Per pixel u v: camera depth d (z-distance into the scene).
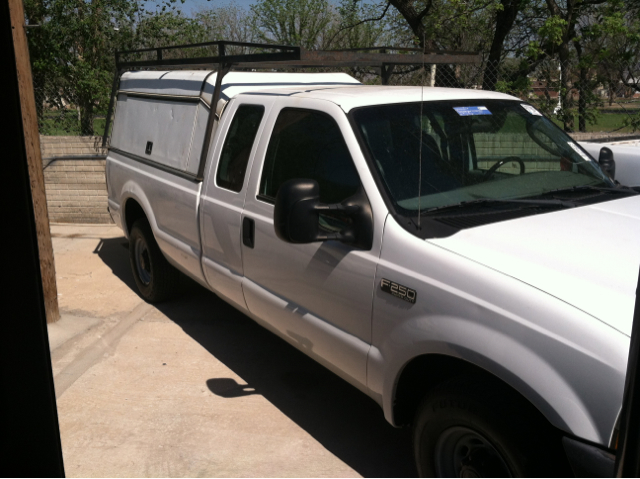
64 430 3.37
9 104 0.97
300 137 3.18
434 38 12.20
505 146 3.21
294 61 3.93
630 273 2.10
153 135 4.81
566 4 11.60
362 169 2.73
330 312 2.83
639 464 0.97
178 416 3.49
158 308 5.20
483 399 2.08
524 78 9.51
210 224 3.78
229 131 3.81
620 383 1.74
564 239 2.37
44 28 11.11
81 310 5.18
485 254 2.25
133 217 5.30
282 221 2.51
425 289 2.30
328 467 3.01
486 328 2.08
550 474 1.97
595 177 3.27
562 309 1.92
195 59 4.33
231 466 3.03
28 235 1.02
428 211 2.61
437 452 2.36
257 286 3.40
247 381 3.90
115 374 4.02
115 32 12.22
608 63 10.09
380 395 2.62
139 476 2.96
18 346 1.04
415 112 3.07
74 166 8.32
